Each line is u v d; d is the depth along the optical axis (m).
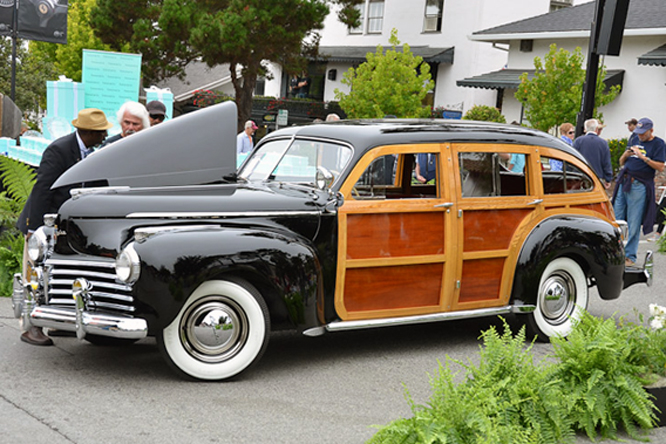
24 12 13.16
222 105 5.68
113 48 28.19
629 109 19.31
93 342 5.66
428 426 3.49
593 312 7.49
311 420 4.27
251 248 4.81
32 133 11.25
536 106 15.77
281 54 23.05
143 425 4.07
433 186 6.50
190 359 4.80
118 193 5.09
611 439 4.18
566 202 6.32
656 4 19.64
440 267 5.71
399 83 19.44
